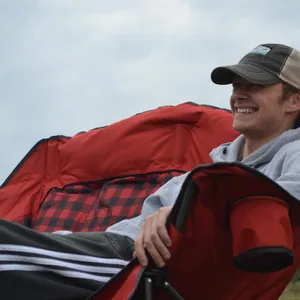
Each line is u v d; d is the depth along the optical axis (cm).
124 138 838
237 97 573
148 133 840
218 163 406
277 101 560
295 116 570
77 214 819
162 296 440
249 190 413
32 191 873
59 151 875
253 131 567
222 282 448
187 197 423
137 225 588
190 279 443
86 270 486
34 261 461
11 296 452
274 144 547
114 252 516
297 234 445
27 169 887
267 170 538
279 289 476
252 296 462
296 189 458
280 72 557
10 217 850
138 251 432
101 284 485
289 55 566
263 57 565
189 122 831
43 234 478
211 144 805
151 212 595
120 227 588
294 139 547
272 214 403
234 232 409
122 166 830
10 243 455
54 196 850
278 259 403
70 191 848
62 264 473
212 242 432
